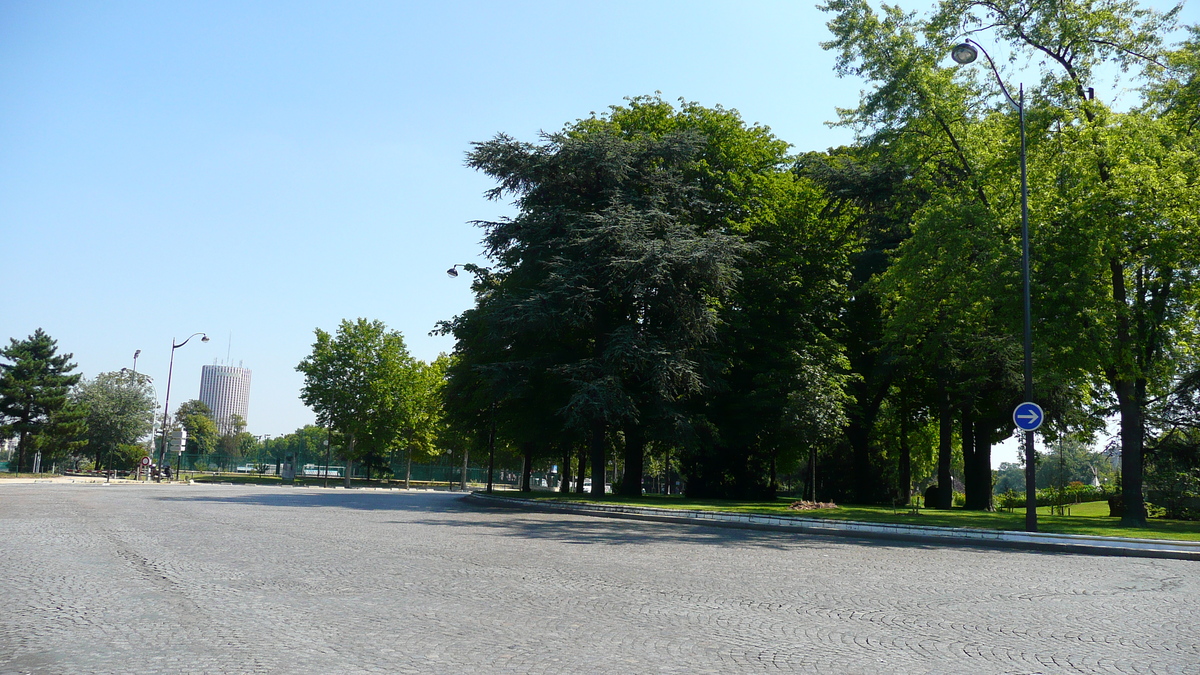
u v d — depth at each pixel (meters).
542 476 108.69
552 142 35.94
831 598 10.10
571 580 10.88
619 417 34.03
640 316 36.28
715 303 37.84
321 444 135.50
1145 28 27.83
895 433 50.19
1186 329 27.77
